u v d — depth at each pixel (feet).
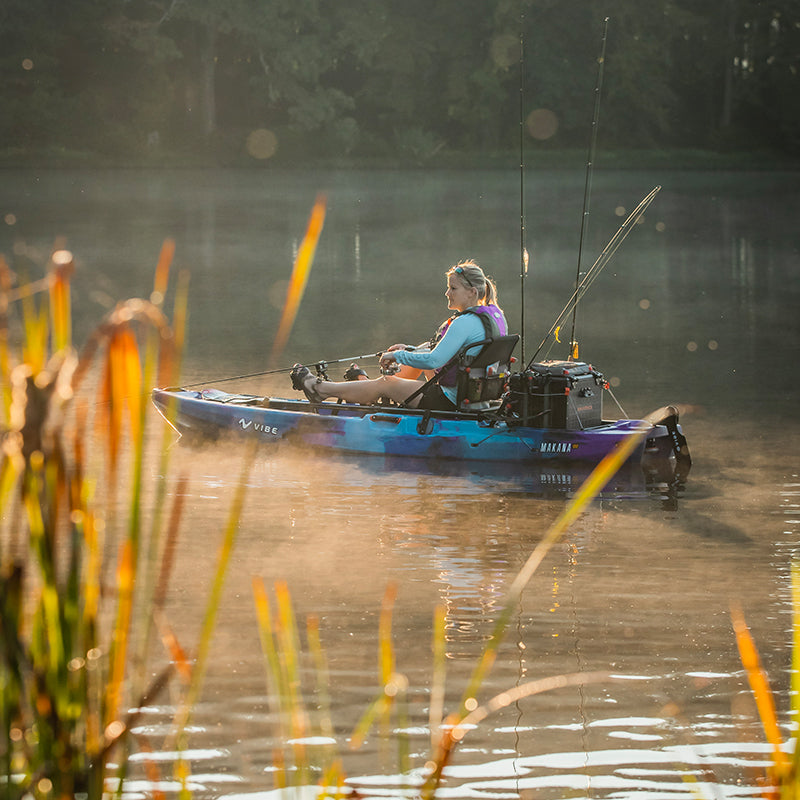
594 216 386.73
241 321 167.63
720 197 469.57
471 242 305.32
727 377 126.72
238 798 38.52
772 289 210.38
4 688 21.30
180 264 247.50
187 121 645.51
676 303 193.06
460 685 47.75
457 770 40.81
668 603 58.08
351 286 213.46
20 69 612.29
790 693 46.93
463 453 91.15
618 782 40.11
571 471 88.22
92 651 21.20
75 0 604.08
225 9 600.80
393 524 73.00
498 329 94.38
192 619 54.44
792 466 88.89
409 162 653.30
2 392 20.26
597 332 162.09
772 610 56.85
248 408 94.73
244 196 466.70
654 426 89.20
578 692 47.14
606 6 646.74
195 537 68.33
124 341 19.92
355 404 97.66
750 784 39.99
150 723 43.45
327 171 633.20
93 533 21.08
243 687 46.73
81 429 20.70
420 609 56.80
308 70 624.18
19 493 20.77
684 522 73.92
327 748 42.09
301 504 77.30
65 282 20.07
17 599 20.93
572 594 59.36
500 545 68.59
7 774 21.20
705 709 45.75
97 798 20.94
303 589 59.62
